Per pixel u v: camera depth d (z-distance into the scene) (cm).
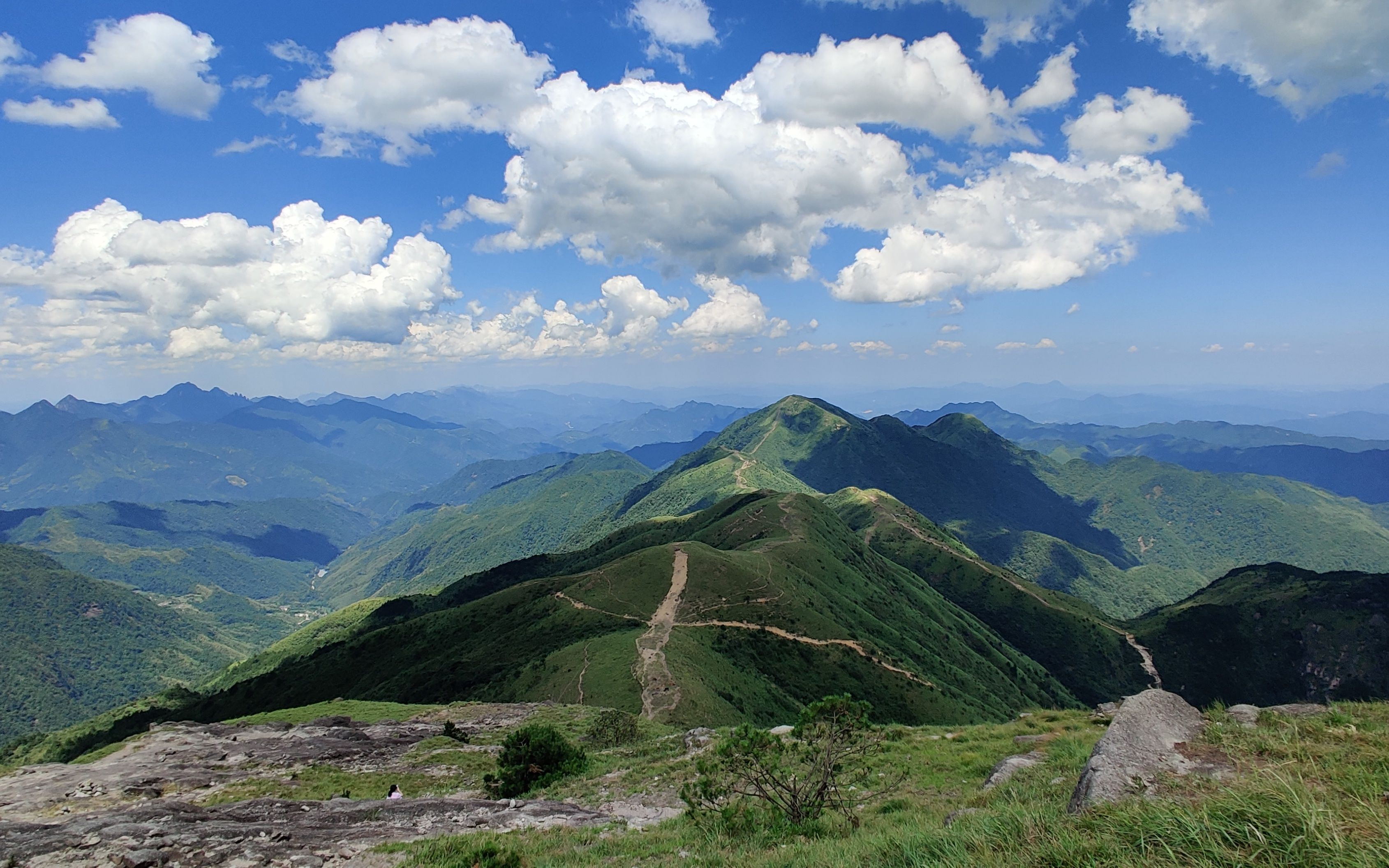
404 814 2200
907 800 1823
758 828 1661
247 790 3694
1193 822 745
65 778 3666
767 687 11469
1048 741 2309
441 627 17338
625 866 1468
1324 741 1049
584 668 10550
